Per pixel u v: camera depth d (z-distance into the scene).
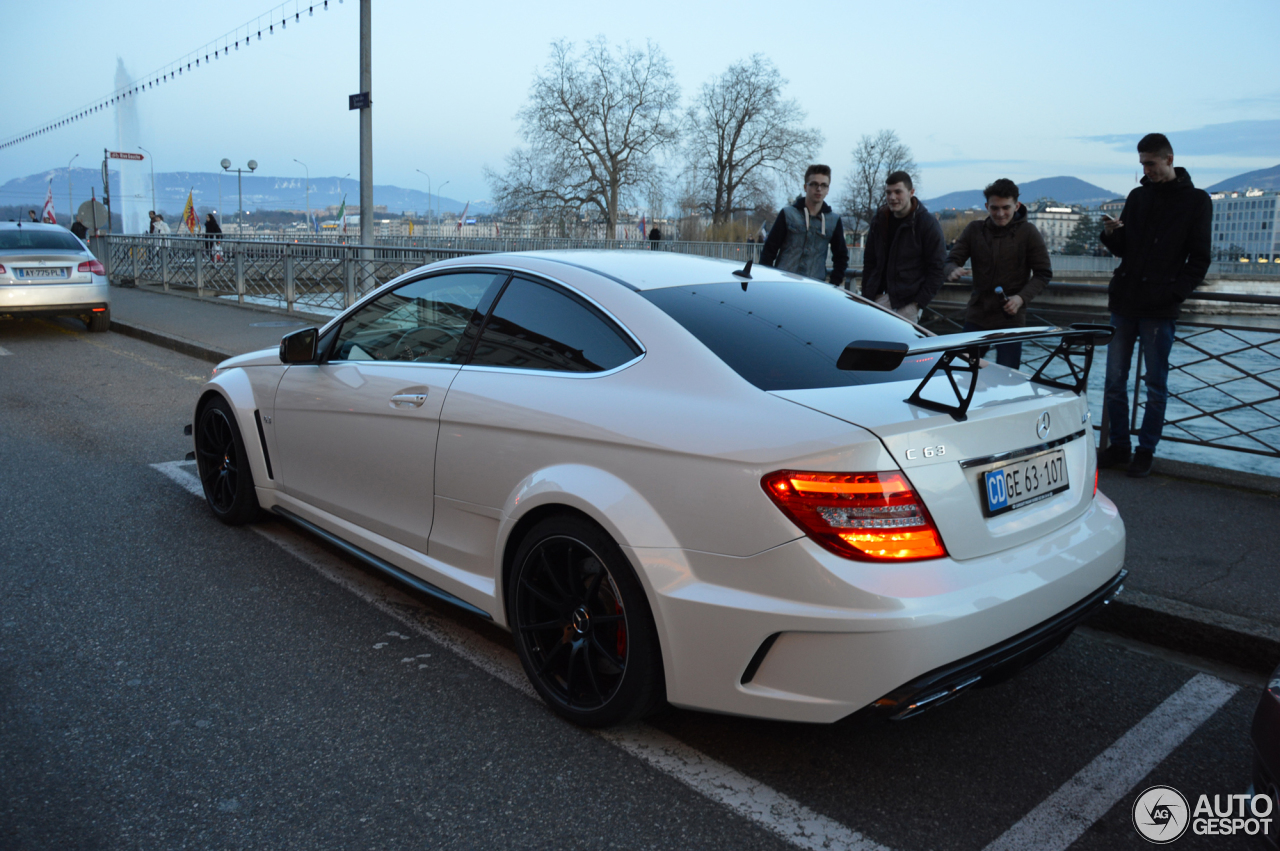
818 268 6.64
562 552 2.68
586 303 2.86
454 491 3.04
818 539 2.11
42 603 3.56
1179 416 6.00
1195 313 5.95
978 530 2.26
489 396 2.91
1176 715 2.89
